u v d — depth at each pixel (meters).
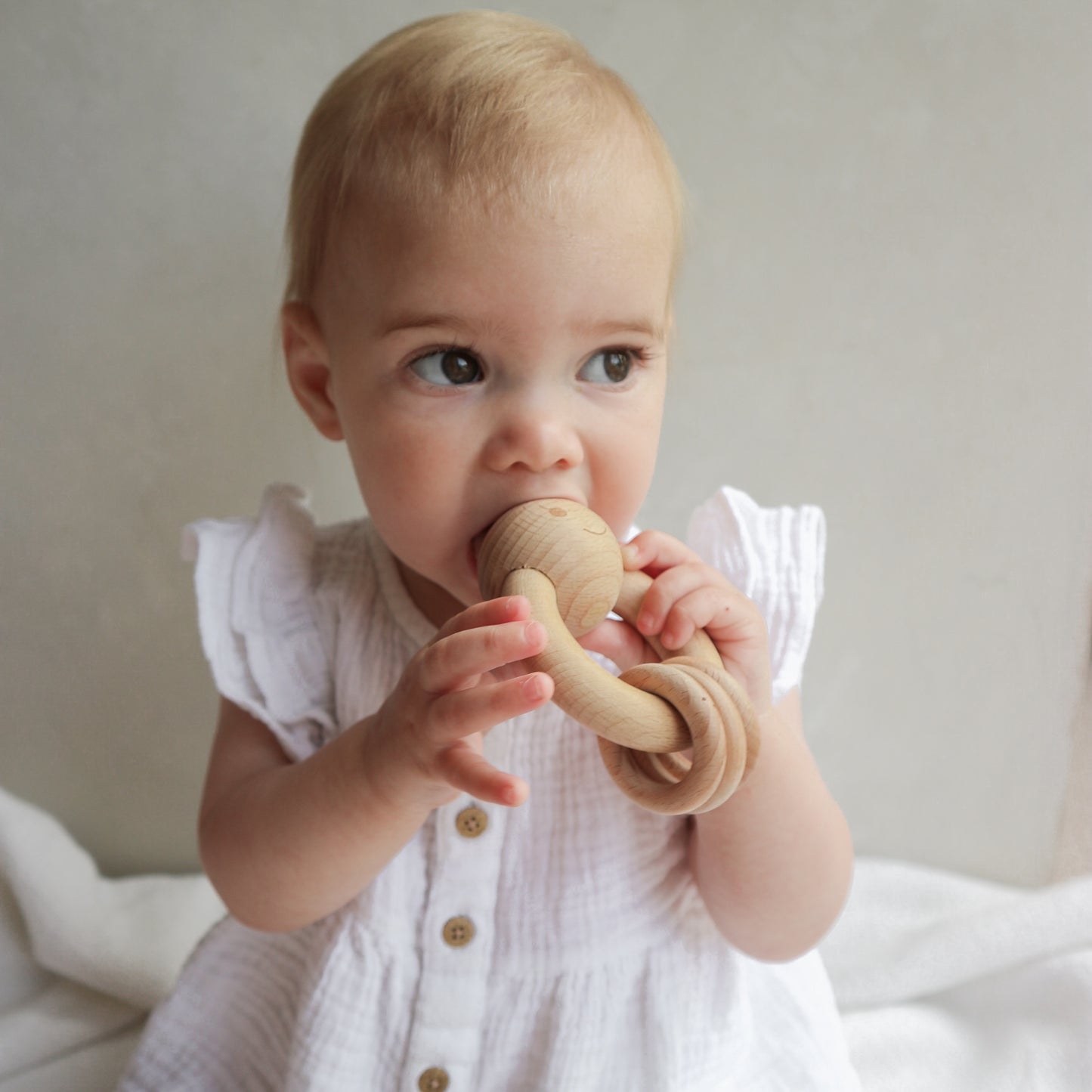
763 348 1.05
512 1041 0.80
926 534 1.08
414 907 0.81
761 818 0.78
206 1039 0.88
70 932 1.03
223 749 0.88
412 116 0.70
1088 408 1.03
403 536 0.73
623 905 0.82
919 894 1.11
